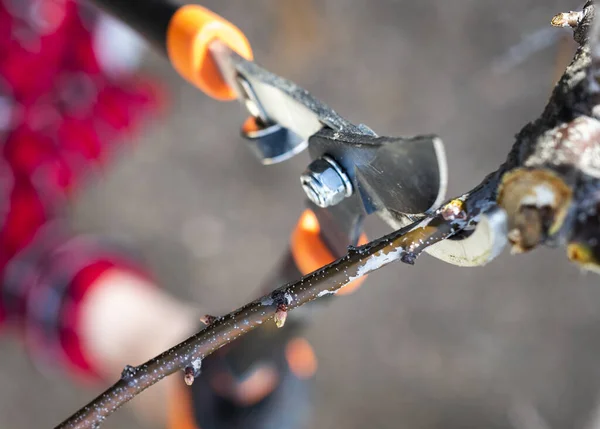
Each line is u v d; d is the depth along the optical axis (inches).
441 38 33.1
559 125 11.1
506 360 31.5
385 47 33.2
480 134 32.2
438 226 11.5
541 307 31.6
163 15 15.8
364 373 32.1
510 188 11.0
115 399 12.5
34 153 25.4
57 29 24.5
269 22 33.5
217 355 19.1
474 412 31.2
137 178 33.7
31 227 26.3
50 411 32.2
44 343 27.0
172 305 28.2
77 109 26.2
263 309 12.2
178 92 33.5
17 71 24.1
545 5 32.4
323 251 15.2
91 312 26.1
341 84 33.0
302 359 22.8
